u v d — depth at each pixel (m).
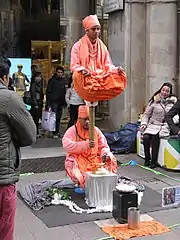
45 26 13.92
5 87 3.27
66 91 10.46
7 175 3.24
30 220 4.85
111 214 5.02
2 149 3.22
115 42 9.97
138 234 4.38
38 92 10.72
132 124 9.05
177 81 9.65
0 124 3.21
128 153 8.71
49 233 4.48
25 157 8.36
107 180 5.26
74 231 4.52
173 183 6.48
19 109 3.21
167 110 7.42
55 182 6.27
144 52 9.66
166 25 9.41
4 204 3.27
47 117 10.55
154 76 9.48
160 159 7.44
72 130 5.72
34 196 5.53
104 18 14.48
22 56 13.77
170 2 9.37
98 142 5.77
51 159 8.21
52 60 14.22
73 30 14.52
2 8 13.55
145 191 6.00
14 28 13.63
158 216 4.98
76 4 14.47
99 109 14.34
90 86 5.04
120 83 5.16
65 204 5.36
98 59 5.38
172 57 9.52
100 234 4.43
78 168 5.62
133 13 9.52
